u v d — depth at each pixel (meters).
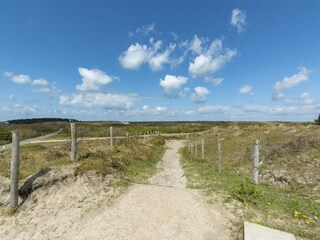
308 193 9.80
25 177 9.71
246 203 7.84
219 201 8.06
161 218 7.02
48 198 8.62
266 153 17.77
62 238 6.46
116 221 6.96
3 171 10.20
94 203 8.23
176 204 7.89
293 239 5.79
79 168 10.20
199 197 8.50
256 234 5.97
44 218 7.54
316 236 5.95
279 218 6.93
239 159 18.86
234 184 10.27
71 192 8.94
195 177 13.41
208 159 22.08
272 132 31.11
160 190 9.22
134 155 17.73
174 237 6.14
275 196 8.89
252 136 30.22
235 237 6.12
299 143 17.42
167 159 23.95
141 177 12.66
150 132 58.25
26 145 29.23
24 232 7.01
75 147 11.78
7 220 7.70
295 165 14.03
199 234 6.25
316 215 7.10
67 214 7.62
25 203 8.41
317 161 13.68
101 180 9.99
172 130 78.06
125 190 9.28
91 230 6.64
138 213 7.35
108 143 22.22
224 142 30.02
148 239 6.08
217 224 6.70
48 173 9.60
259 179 12.97
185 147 37.62
